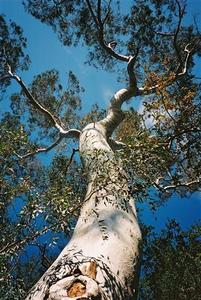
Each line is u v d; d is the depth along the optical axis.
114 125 8.00
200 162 8.23
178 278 6.72
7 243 3.90
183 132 7.43
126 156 4.04
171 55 11.30
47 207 3.78
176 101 7.48
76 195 4.12
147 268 7.18
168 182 8.55
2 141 4.36
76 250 3.12
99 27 9.54
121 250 3.22
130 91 8.56
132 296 3.01
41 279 2.81
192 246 7.04
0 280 3.78
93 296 2.44
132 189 4.00
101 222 3.54
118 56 9.66
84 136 6.51
